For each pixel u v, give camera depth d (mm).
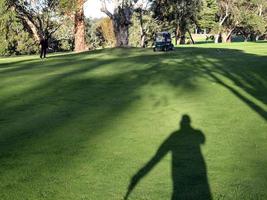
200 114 11938
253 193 6602
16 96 15742
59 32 79250
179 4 82750
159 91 16016
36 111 12914
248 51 40438
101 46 100438
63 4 50031
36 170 7812
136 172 7578
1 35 67000
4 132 10469
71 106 13562
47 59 34312
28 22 61625
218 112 12141
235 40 132000
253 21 92625
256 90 15922
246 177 7219
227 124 10742
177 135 9836
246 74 20703
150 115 11984
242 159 8086
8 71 25000
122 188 6910
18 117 12133
